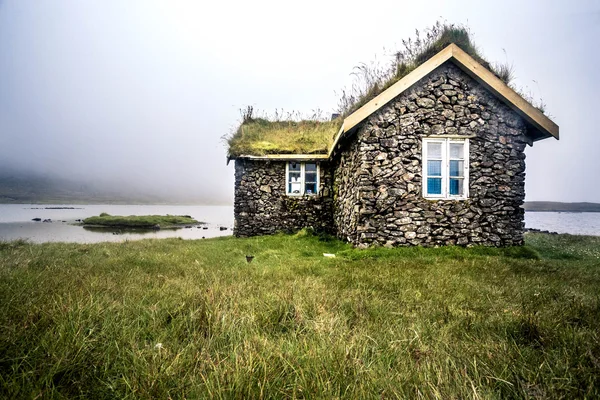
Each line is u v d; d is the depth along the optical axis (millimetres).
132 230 29609
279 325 2922
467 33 9602
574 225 37719
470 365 2000
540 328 2703
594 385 1798
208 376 1789
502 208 9164
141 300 3412
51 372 1729
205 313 2924
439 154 9336
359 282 4809
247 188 15039
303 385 1716
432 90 9250
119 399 1688
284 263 7176
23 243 10305
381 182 8992
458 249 8609
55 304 2711
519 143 9375
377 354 2197
